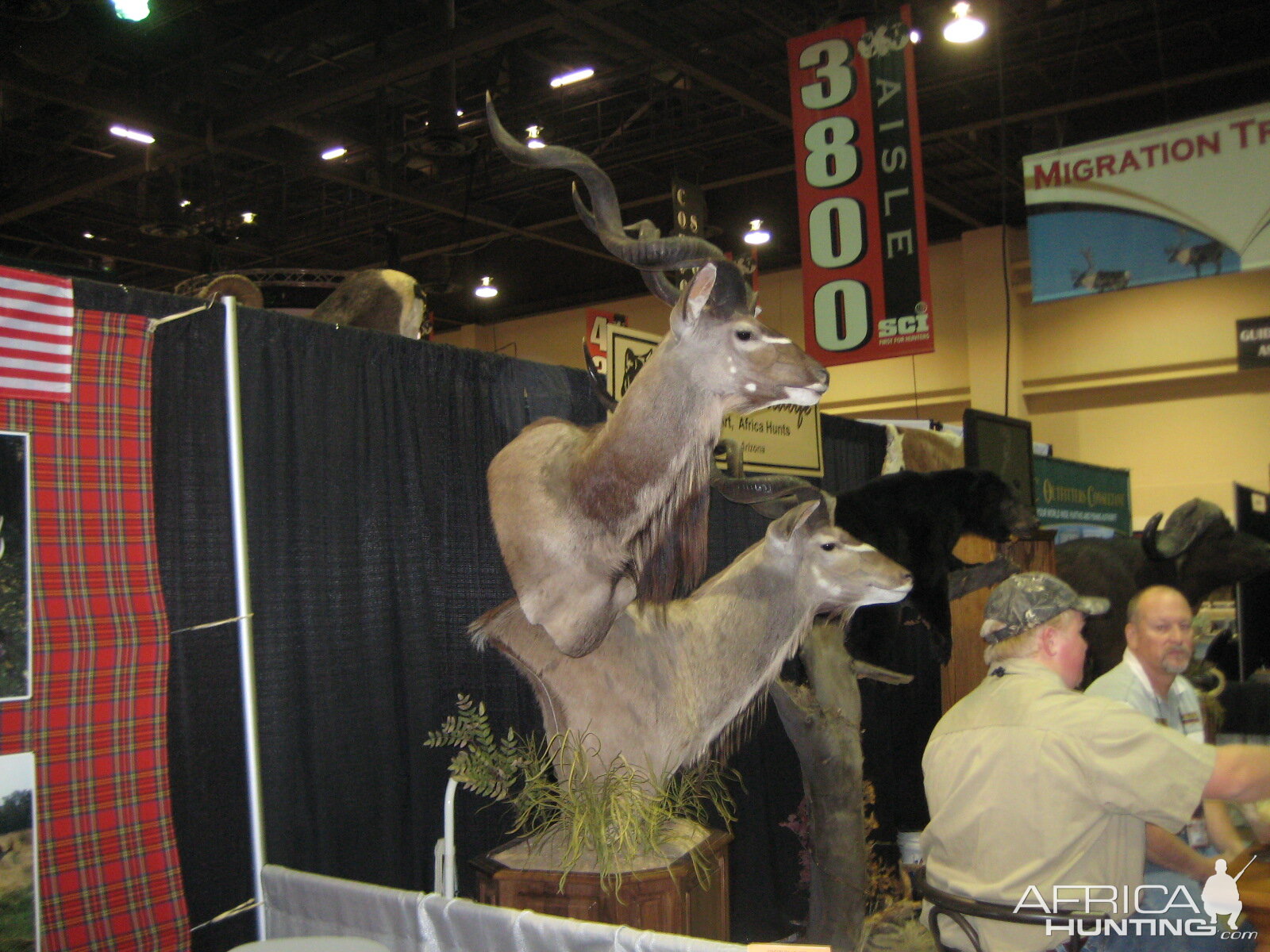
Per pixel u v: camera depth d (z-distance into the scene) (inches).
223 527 93.4
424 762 107.3
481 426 118.1
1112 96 382.9
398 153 427.5
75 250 563.8
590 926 66.1
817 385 97.1
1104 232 178.1
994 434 192.7
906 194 218.4
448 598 112.3
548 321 650.8
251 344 97.3
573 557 103.0
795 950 61.2
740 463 129.6
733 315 99.5
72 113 414.6
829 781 128.6
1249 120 168.7
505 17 320.5
